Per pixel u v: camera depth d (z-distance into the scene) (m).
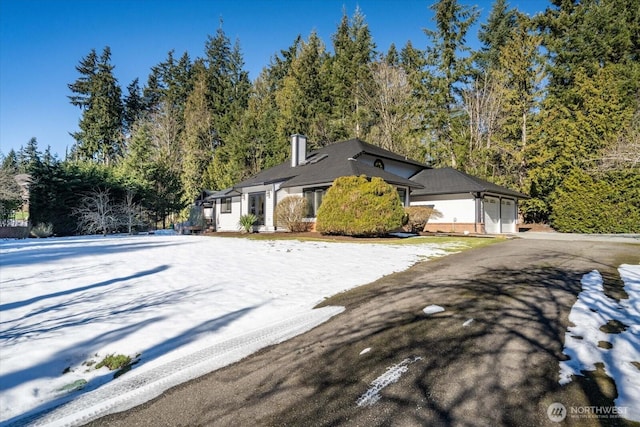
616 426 2.10
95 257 9.55
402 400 2.44
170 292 5.63
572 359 2.96
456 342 3.38
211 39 44.53
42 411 2.48
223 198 23.78
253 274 7.00
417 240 13.27
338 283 6.16
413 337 3.57
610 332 3.52
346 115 30.73
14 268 7.81
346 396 2.53
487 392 2.50
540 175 23.44
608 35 24.38
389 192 13.61
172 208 29.58
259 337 3.79
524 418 2.20
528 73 24.55
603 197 20.41
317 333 3.86
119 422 2.33
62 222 20.44
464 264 7.68
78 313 4.57
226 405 2.49
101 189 22.45
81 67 39.75
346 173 15.27
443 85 28.28
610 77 21.83
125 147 37.84
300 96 31.12
